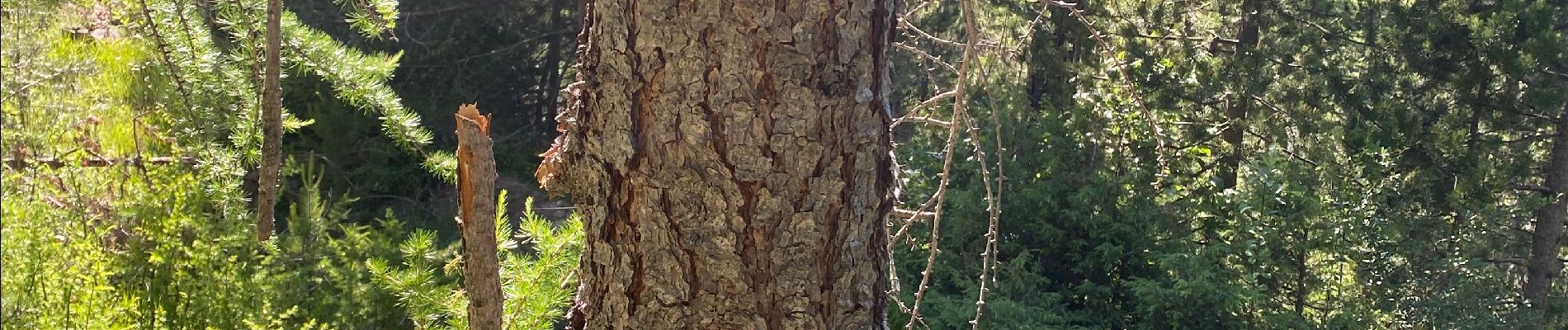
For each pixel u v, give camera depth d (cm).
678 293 203
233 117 441
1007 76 1055
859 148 202
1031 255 1029
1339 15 1132
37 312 365
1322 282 1025
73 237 427
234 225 531
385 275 434
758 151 195
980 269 1009
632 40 195
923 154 941
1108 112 1024
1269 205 984
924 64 226
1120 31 1097
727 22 190
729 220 198
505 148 1386
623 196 204
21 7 362
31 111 378
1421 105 1135
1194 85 1092
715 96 193
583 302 220
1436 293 1013
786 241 200
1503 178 1075
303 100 1097
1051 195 1022
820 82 194
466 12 1371
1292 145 1162
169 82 430
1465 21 1045
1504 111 1091
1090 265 1036
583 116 206
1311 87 1123
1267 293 988
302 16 1119
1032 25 242
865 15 197
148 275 500
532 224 394
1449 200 1045
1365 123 1098
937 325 964
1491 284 1031
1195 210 1036
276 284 571
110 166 461
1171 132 1048
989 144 1012
